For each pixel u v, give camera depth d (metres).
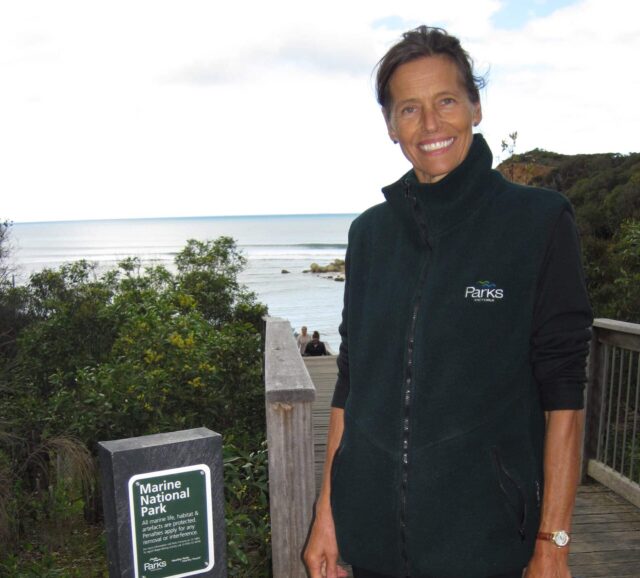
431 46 1.40
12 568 4.30
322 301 44.94
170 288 11.27
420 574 1.33
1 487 4.81
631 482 3.51
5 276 12.47
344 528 1.46
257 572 3.19
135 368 5.93
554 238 1.29
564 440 1.28
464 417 1.30
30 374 7.75
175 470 1.62
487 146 1.41
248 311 11.42
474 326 1.31
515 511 1.29
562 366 1.28
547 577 1.27
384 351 1.43
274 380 2.59
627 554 3.04
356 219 1.68
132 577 1.59
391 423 1.38
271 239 163.75
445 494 1.29
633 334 3.41
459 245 1.36
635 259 7.09
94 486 5.26
